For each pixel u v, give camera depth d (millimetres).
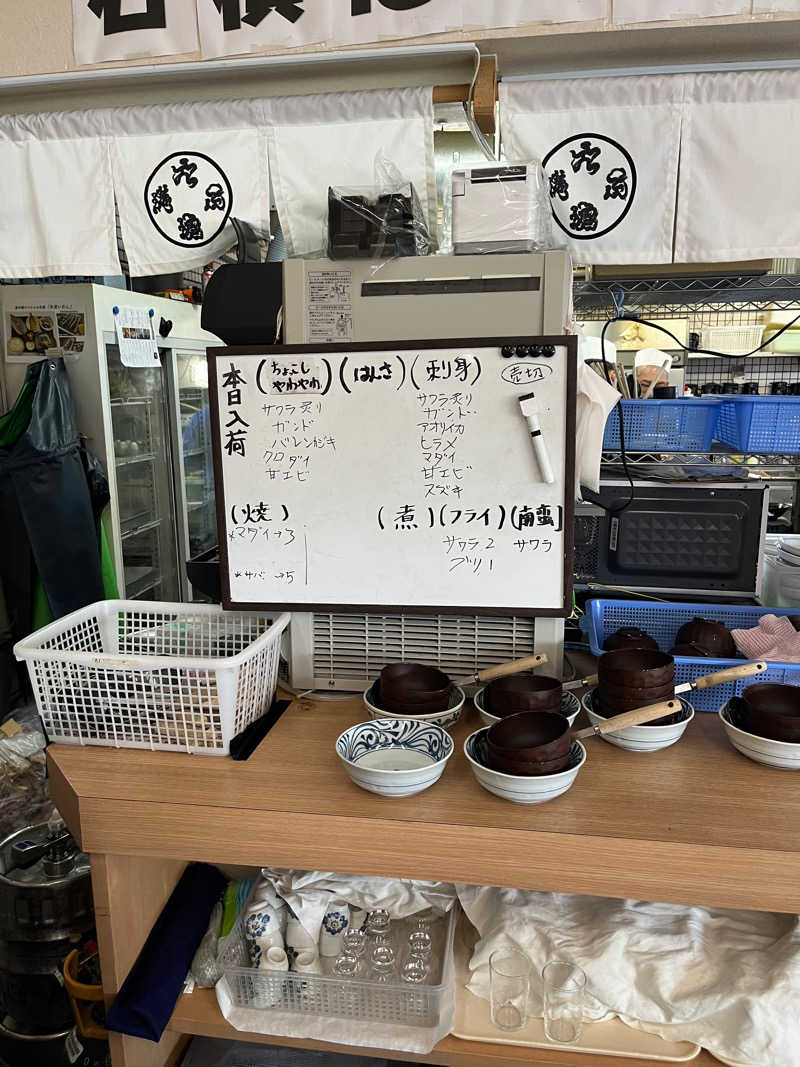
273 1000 1336
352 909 1434
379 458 1456
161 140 1729
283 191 1700
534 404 1378
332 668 1614
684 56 1575
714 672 1462
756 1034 1159
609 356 2492
